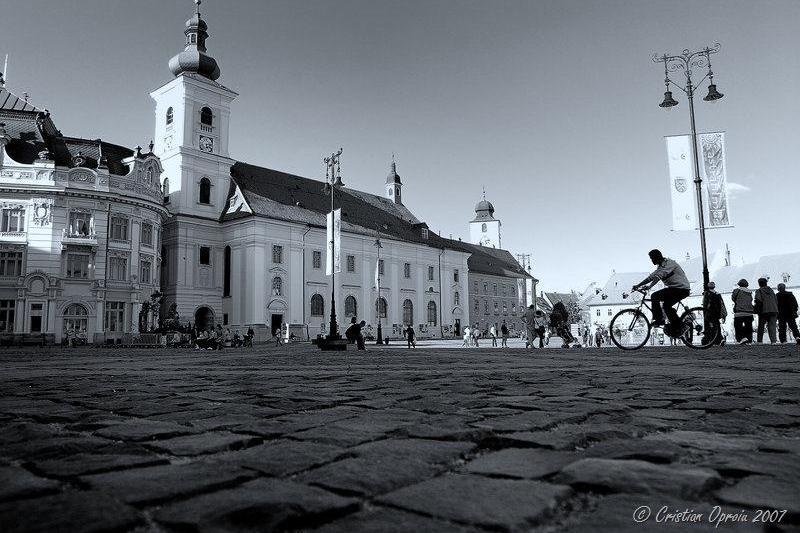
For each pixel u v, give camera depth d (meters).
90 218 42.03
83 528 1.53
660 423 3.08
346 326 58.75
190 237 52.00
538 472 2.05
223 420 3.48
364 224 64.00
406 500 1.74
